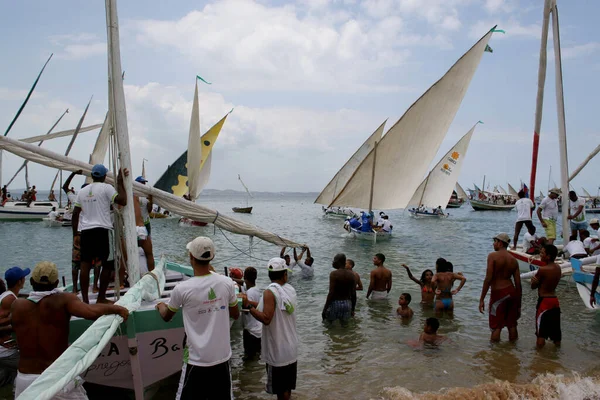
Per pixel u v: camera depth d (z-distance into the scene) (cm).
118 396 650
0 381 669
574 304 1188
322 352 828
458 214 7388
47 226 3575
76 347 444
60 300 470
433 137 3152
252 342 797
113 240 666
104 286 667
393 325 984
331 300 985
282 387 585
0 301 668
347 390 675
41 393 374
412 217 5869
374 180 3472
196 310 488
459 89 2955
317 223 4825
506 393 646
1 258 2022
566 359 792
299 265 1469
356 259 2052
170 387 674
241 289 955
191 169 4591
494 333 878
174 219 4803
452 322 1005
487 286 877
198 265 498
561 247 1584
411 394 644
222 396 492
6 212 4044
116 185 666
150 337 596
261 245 2520
